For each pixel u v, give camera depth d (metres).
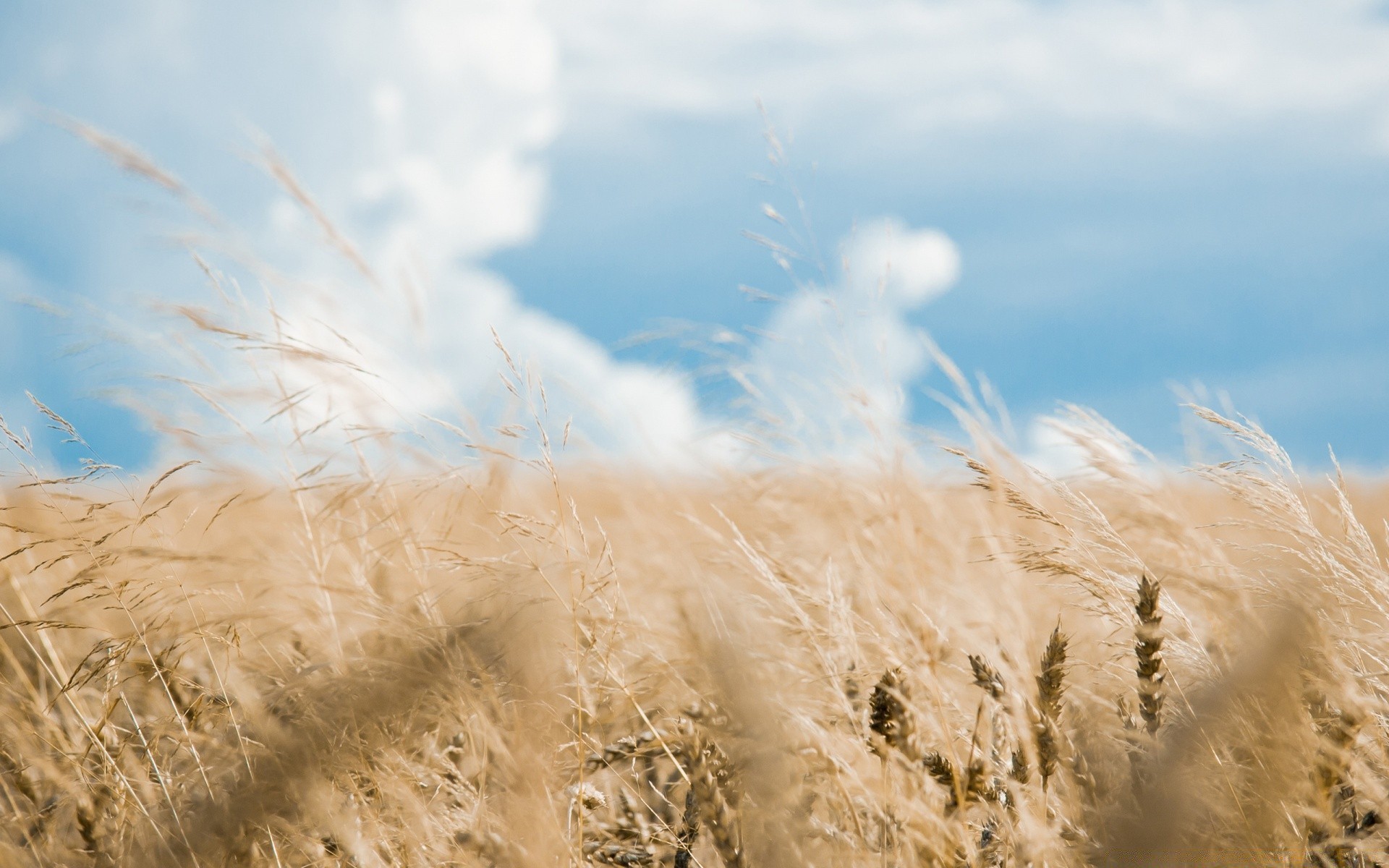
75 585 2.44
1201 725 2.30
